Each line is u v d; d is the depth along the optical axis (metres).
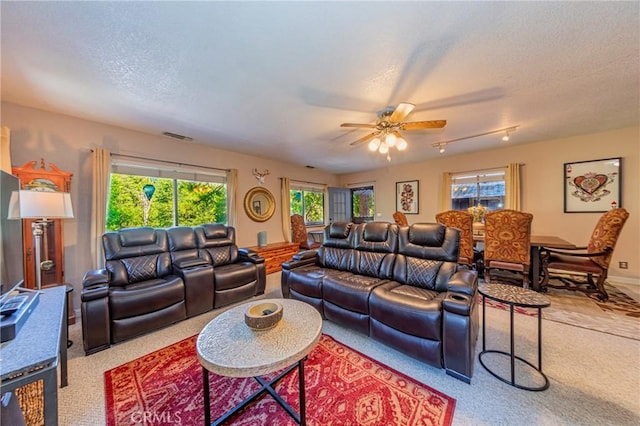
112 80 2.08
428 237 2.53
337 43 1.65
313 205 6.68
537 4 1.35
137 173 3.48
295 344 1.37
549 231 4.14
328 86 2.21
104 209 3.01
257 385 1.64
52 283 2.57
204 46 1.67
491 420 1.34
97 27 1.47
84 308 2.02
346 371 1.78
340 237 3.28
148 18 1.41
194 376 1.75
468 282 1.89
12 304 1.28
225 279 3.01
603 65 1.93
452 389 1.58
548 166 4.13
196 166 4.08
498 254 3.30
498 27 1.52
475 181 4.95
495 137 3.90
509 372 1.73
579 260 3.12
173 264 3.01
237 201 4.69
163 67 1.91
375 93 2.35
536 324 2.41
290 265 3.04
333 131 3.45
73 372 1.79
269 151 4.64
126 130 3.30
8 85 2.15
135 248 2.86
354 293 2.27
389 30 1.53
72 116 2.86
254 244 5.01
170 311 2.52
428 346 1.77
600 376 1.65
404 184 6.00
